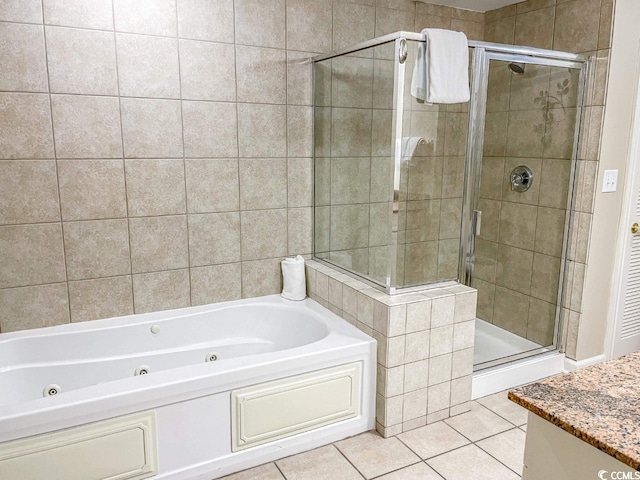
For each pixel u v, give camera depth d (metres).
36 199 2.30
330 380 2.26
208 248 2.73
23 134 2.23
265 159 2.79
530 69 2.63
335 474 2.10
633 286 3.09
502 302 2.89
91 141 2.36
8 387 2.27
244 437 2.11
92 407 1.78
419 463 2.18
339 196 2.73
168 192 2.57
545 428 1.11
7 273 2.31
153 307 2.66
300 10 2.72
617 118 2.73
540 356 2.95
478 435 2.38
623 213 2.90
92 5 2.26
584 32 2.73
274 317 2.81
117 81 2.37
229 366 2.05
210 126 2.61
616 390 1.16
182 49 2.47
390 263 2.38
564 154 2.85
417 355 2.36
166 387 1.90
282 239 2.94
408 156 2.33
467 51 2.34
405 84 2.24
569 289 2.94
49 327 2.44
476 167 2.59
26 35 2.17
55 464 1.76
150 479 1.94
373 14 2.94
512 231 2.84
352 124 2.55
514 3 3.10
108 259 2.50
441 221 2.52
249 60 2.64
